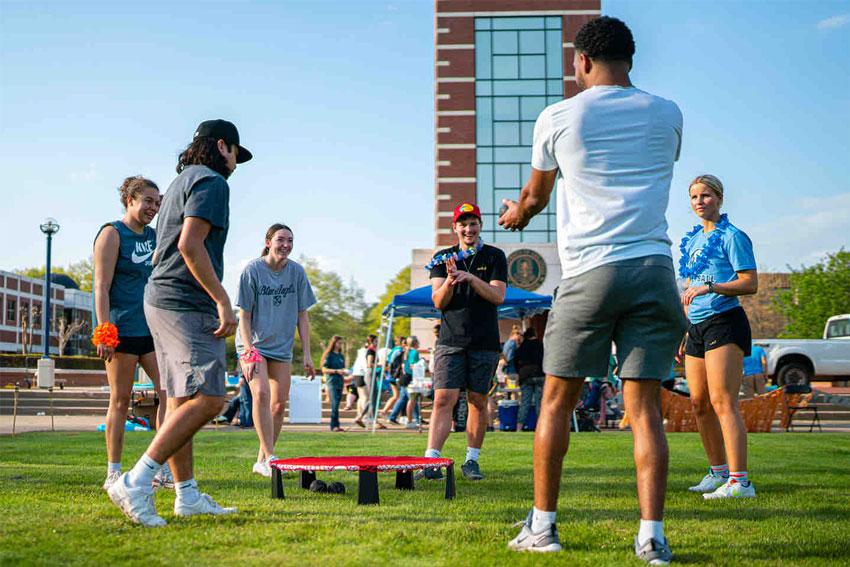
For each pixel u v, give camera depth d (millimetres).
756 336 50562
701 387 5465
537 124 3514
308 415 18406
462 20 28016
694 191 5492
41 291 72438
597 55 3498
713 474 5523
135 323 5262
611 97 3404
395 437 11242
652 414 3332
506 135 27672
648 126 3383
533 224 27109
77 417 19625
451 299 6234
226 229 4059
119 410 5215
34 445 9062
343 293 78062
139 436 10945
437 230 27312
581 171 3367
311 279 77625
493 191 27453
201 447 8992
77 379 36031
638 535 3262
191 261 3809
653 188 3350
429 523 3881
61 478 5488
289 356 6660
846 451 8641
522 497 4977
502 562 3064
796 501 4910
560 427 3385
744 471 5133
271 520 3922
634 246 3291
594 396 15984
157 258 4039
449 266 6055
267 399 6383
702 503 4855
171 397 3945
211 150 4113
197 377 3865
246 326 6445
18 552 3059
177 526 3705
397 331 71000
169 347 3934
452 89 27797
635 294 3262
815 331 46500
